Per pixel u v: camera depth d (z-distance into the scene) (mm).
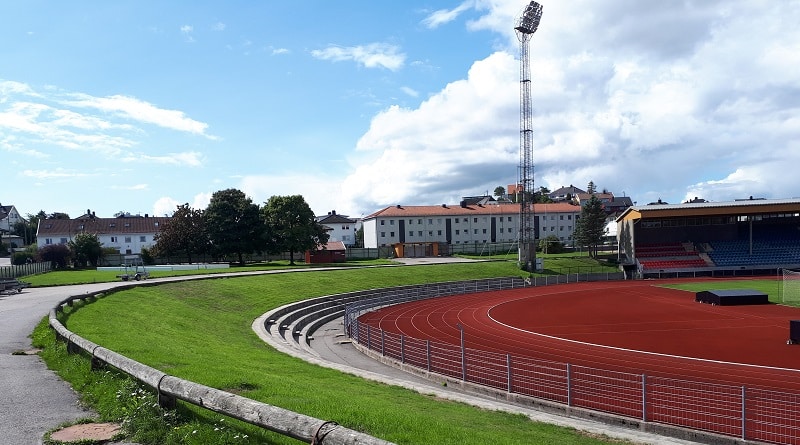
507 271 73312
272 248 81500
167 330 22078
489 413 13875
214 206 78812
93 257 75312
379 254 101125
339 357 27438
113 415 8859
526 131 80000
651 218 77375
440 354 26047
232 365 14750
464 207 120562
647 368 23234
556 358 25531
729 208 73562
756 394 18594
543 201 170250
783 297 48594
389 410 10820
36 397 10258
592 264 82125
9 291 35844
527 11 79562
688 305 45312
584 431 12930
